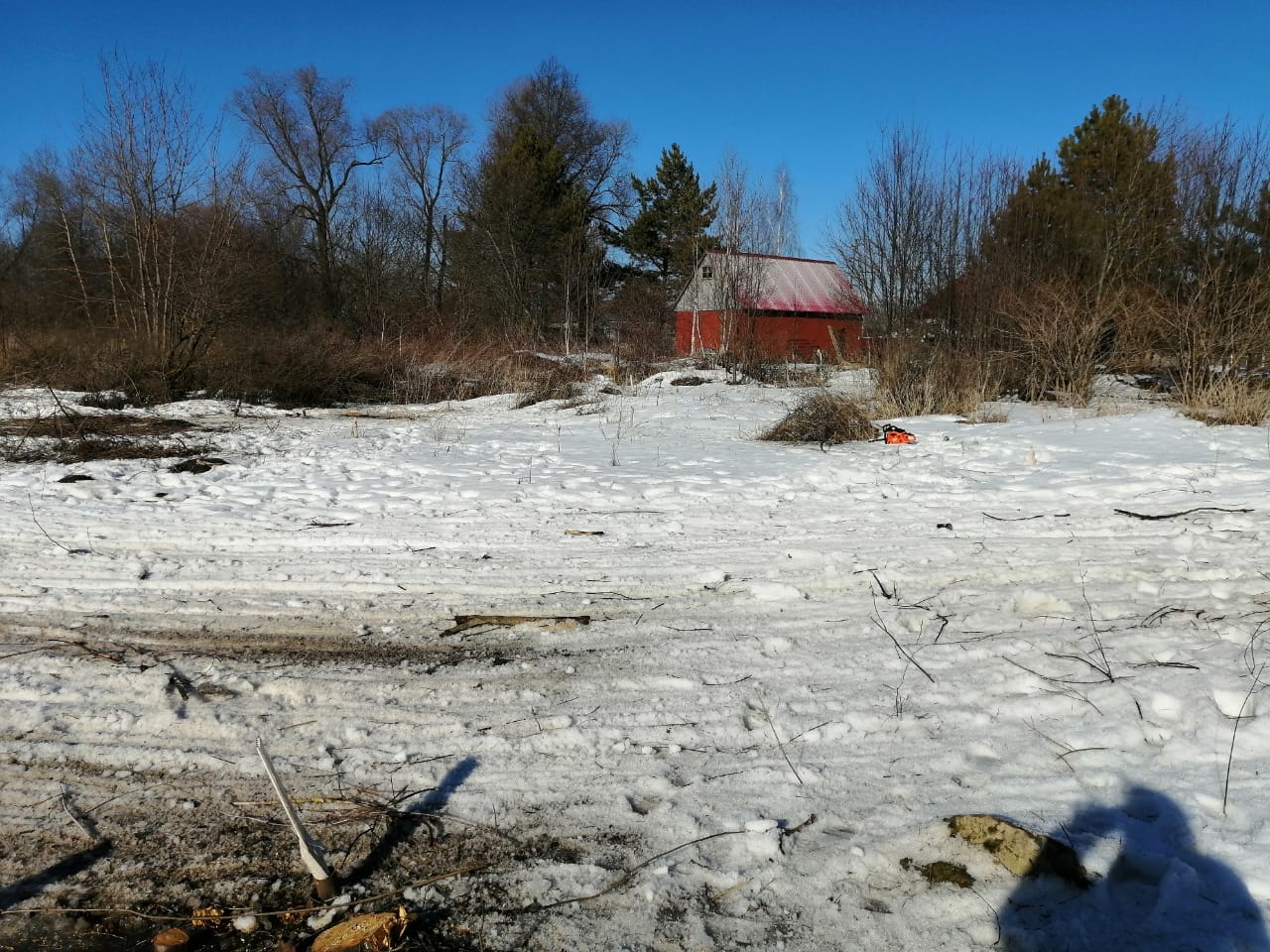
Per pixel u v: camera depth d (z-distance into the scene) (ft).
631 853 10.11
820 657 14.61
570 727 12.69
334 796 11.31
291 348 62.59
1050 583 17.66
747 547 20.90
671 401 56.49
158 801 11.31
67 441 36.37
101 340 66.23
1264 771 10.55
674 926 9.00
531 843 10.35
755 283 81.25
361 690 13.94
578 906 9.34
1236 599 16.17
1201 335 45.01
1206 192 55.88
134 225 61.77
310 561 20.26
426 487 27.86
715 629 16.03
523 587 18.43
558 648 15.44
